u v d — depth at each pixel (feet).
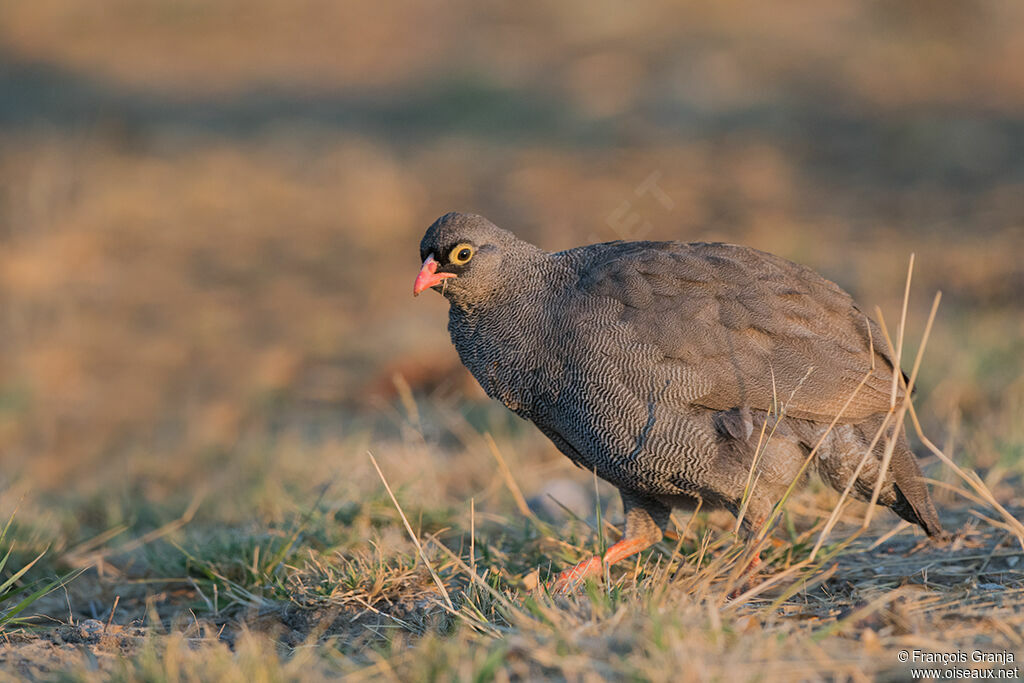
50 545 30.55
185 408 45.57
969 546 26.27
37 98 91.91
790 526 26.76
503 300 26.17
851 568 25.48
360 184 70.79
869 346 25.18
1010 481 30.17
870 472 24.62
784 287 25.16
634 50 90.27
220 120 86.48
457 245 25.86
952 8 91.86
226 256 62.95
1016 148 69.05
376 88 93.15
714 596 22.22
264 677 19.02
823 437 23.54
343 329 52.49
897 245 55.16
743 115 77.51
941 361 38.58
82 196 69.31
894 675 18.70
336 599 24.93
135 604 27.73
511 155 74.49
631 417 24.75
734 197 64.59
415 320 51.08
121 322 54.90
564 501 31.83
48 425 44.88
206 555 28.76
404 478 33.12
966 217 58.90
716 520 29.04
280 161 76.38
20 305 55.72
